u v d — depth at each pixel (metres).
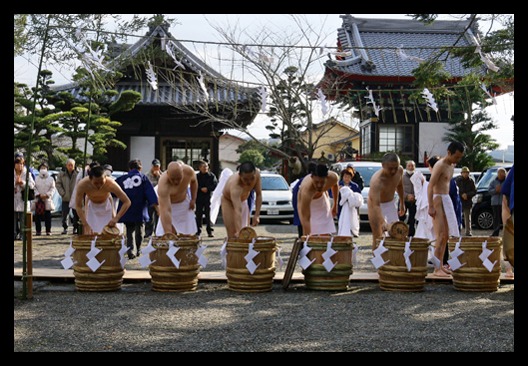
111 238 8.92
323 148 34.97
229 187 9.68
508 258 8.82
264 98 12.18
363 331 6.55
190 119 28.16
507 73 13.94
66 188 16.64
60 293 8.75
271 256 8.92
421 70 14.24
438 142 29.58
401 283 8.95
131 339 6.21
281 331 6.55
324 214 10.06
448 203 9.86
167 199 10.05
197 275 9.05
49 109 24.64
